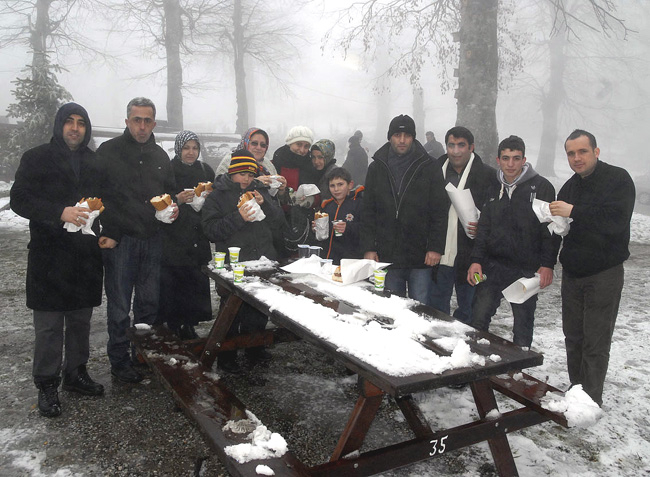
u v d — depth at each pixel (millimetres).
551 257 3334
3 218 10930
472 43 9836
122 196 3316
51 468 2557
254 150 4258
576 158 3018
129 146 3418
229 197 3689
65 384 3367
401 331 2281
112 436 2863
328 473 1990
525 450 2811
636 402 3441
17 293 5758
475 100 9914
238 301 3479
